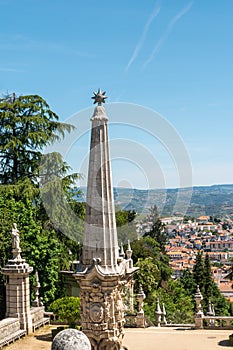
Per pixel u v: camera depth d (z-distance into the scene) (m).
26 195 39.09
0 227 35.44
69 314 28.67
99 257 17.75
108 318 17.81
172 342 28.55
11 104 42.59
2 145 42.47
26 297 29.72
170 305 44.34
